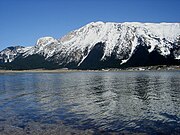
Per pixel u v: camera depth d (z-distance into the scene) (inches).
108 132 1133.7
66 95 2440.9
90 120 1350.9
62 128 1198.3
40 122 1310.3
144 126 1219.2
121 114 1496.1
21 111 1609.3
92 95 2426.2
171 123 1267.2
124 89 2925.7
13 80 5068.9
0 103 1942.7
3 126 1234.0
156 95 2331.4
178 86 3139.8
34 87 3326.8
